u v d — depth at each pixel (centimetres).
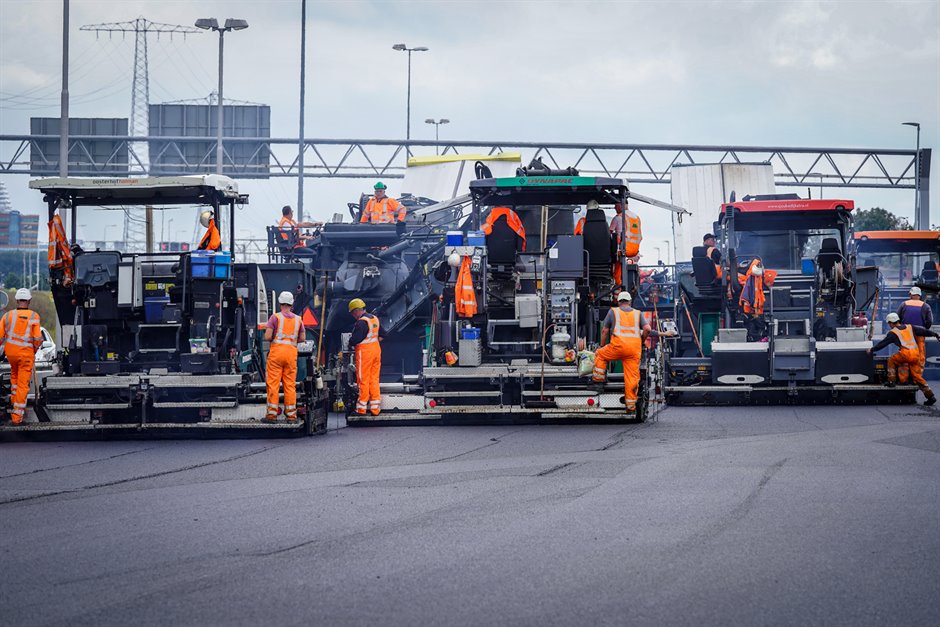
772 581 1205
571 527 1502
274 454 2383
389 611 1089
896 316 3534
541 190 3152
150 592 1173
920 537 1432
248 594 1159
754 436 2638
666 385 3691
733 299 3725
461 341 3017
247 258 3962
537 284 3072
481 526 1513
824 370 3572
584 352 2981
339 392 3428
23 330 2720
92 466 2205
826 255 3712
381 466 2155
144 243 2902
